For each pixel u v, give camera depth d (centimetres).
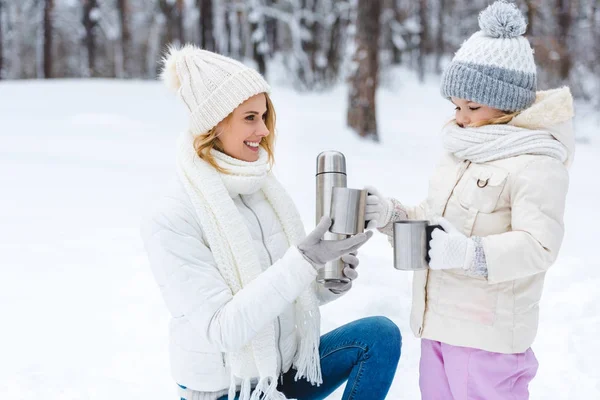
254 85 189
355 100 1256
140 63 3438
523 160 192
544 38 1717
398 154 1146
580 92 2331
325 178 187
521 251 179
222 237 183
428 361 212
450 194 208
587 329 333
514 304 195
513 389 200
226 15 2697
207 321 172
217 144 195
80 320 333
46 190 654
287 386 201
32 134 1138
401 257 183
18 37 3247
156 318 338
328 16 2516
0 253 438
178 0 2742
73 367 281
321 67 2450
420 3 2964
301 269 170
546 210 186
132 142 1127
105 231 507
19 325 323
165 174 795
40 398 253
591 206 698
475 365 198
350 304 353
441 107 2228
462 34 2733
